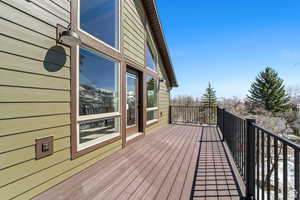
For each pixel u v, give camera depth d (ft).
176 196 7.00
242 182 8.24
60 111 7.72
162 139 16.74
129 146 13.92
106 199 6.61
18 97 6.02
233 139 11.52
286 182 4.48
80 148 8.91
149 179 8.39
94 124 10.40
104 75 11.55
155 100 22.76
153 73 21.44
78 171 8.71
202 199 6.82
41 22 6.88
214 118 31.17
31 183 6.39
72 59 8.41
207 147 14.24
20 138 6.06
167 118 28.50
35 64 6.63
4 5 5.62
